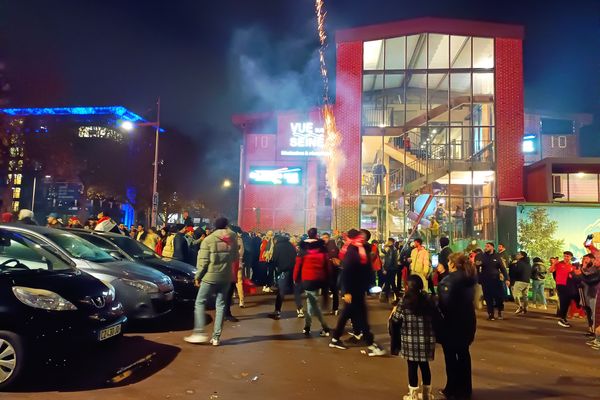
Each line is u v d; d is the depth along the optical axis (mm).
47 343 5137
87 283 5949
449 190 21047
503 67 21312
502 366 6914
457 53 21656
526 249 15539
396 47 22000
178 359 6508
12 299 5152
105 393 5098
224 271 7383
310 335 8328
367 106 22219
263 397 5168
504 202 16672
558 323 10930
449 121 21422
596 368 6949
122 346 7109
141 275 7926
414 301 5191
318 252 8375
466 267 5578
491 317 11141
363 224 21594
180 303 9305
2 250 6625
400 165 22031
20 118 25688
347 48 22250
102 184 43000
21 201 49969
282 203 25562
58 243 7699
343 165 21766
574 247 15398
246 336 8094
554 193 19141
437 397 5492
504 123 21000
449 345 5398
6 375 5043
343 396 5312
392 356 7094
